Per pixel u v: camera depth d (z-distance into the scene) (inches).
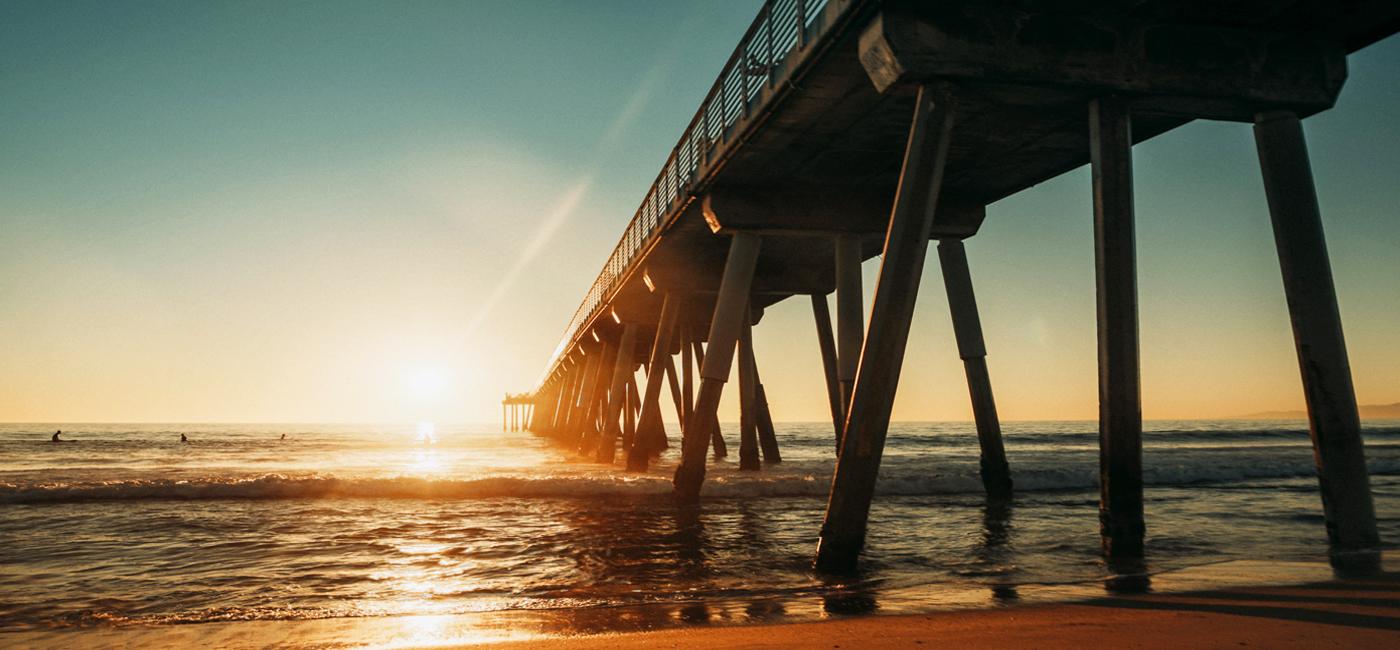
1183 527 526.3
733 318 658.2
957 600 285.9
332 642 240.8
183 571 399.5
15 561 429.4
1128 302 360.8
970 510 642.2
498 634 242.5
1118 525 359.3
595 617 269.3
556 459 1596.9
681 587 340.8
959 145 531.5
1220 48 390.0
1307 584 286.7
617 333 1544.0
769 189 639.1
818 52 413.1
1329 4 378.3
